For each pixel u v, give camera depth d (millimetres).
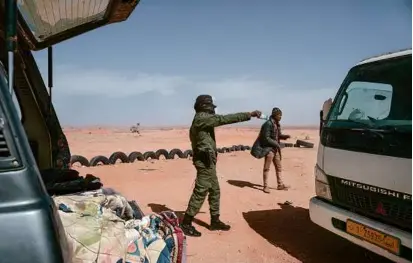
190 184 9047
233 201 7434
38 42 4012
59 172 3443
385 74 4074
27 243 1165
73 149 20812
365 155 3787
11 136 1275
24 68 3768
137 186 8602
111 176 9805
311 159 15227
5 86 1372
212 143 5395
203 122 5215
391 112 3830
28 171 1261
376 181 3646
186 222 5336
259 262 4391
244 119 5172
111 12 3572
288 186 8992
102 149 21109
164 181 9359
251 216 6418
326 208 4230
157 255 2494
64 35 3986
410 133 3340
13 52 1556
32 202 1224
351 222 3852
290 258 4520
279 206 7184
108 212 2615
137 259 2285
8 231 1159
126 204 2963
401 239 3307
